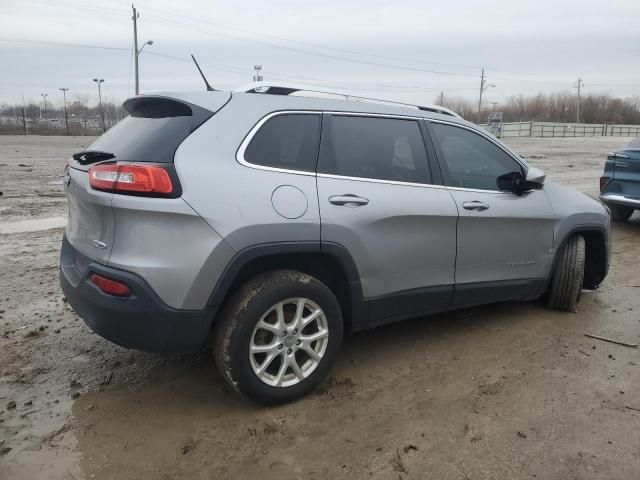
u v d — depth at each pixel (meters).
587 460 2.81
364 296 3.49
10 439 2.90
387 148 3.68
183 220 2.82
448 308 4.04
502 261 4.22
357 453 2.84
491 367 3.81
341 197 3.31
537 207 4.41
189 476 2.65
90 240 3.06
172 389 3.46
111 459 2.76
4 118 60.16
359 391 3.46
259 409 3.24
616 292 5.53
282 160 3.22
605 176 8.56
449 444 2.93
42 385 3.47
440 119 4.05
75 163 3.38
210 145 3.01
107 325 2.90
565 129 82.12
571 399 3.40
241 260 2.95
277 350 3.17
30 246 6.80
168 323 2.87
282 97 3.38
